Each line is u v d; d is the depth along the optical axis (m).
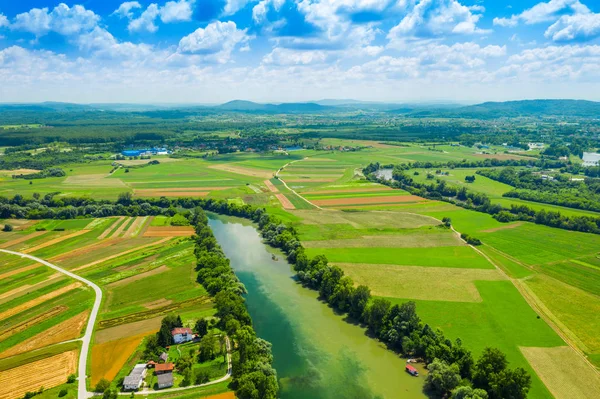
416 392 93.81
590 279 146.88
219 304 123.25
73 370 98.19
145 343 108.56
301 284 150.88
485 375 89.25
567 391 90.25
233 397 89.81
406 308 112.50
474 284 142.50
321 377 99.19
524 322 118.50
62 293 137.75
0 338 111.88
